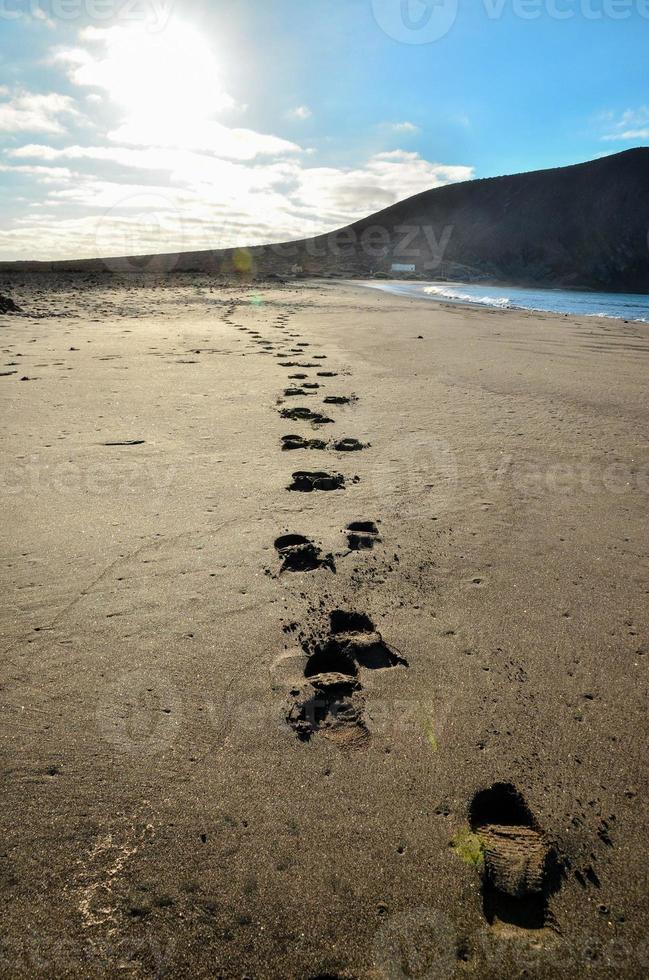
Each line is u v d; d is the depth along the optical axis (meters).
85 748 1.59
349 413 4.86
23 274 31.27
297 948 1.17
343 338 9.34
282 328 10.55
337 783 1.52
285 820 1.42
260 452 3.84
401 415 4.85
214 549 2.61
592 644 2.06
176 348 8.02
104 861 1.31
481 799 1.50
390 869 1.32
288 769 1.55
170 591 2.30
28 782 1.49
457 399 5.41
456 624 2.16
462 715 1.75
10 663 1.90
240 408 4.90
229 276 33.12
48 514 2.90
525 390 5.85
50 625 2.09
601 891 1.29
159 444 3.95
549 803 1.48
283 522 2.88
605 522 2.98
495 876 1.31
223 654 1.97
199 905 1.23
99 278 28.30
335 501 3.14
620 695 1.84
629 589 2.39
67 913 1.21
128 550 2.58
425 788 1.51
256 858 1.32
